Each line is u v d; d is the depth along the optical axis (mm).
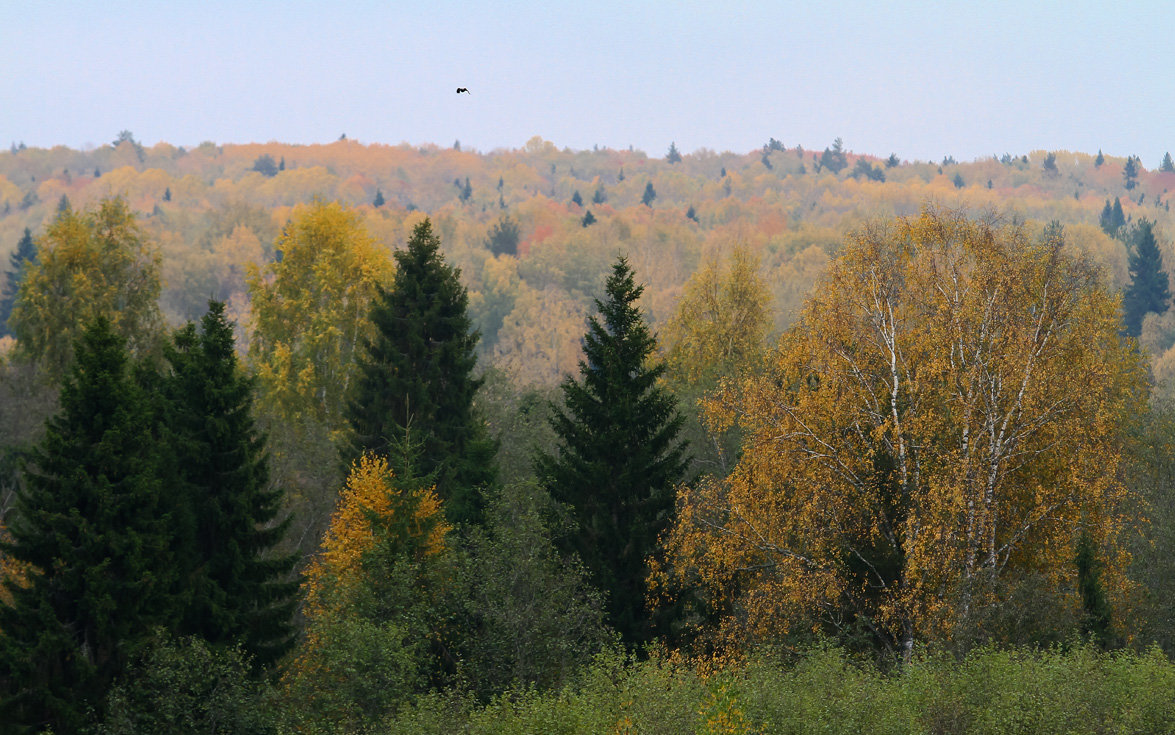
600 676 88125
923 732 74500
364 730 91750
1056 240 110625
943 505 97125
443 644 106812
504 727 82312
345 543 123812
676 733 75812
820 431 108562
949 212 115062
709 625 113250
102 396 100000
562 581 111375
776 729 77125
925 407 106625
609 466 119500
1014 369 101750
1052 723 73375
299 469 169875
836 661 89125
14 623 95562
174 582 105250
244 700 97375
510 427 193875
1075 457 100625
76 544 96938
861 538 107000
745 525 108625
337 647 98750
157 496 101062
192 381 112750
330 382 198750
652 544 116125
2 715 93000
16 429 191750
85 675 93750
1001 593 99875
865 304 112000
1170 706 74688
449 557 114250
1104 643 101312
